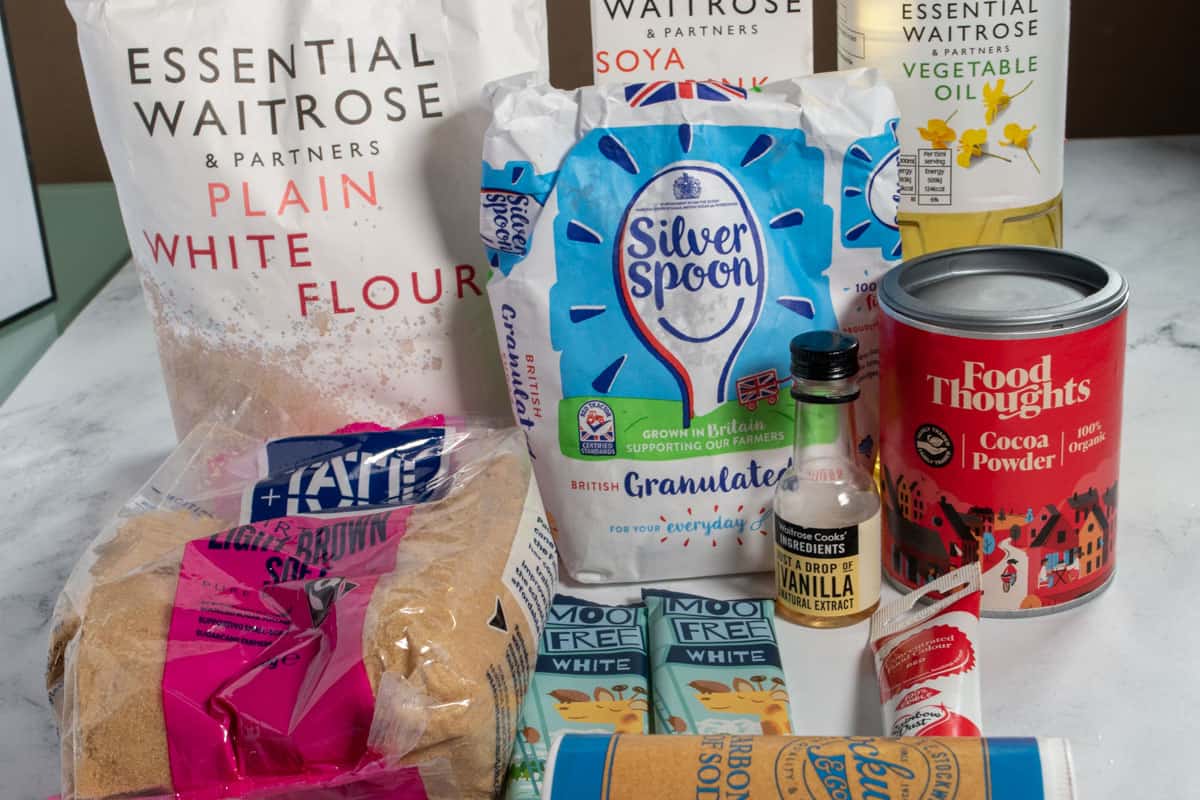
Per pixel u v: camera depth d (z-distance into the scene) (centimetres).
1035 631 57
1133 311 88
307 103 60
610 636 56
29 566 68
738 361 59
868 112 57
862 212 58
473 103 61
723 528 61
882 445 59
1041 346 52
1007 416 54
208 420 64
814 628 58
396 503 55
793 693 54
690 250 57
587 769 43
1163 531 64
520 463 57
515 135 56
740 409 60
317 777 44
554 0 127
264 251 62
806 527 56
